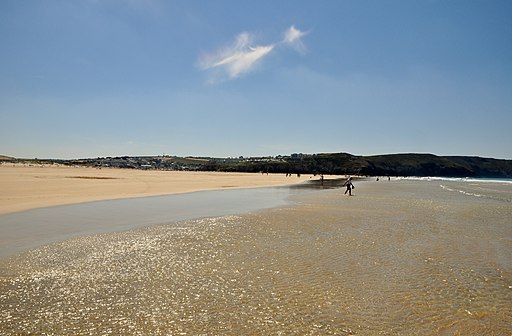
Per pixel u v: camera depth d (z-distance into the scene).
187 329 8.12
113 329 8.09
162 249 15.80
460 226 22.55
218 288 10.83
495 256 14.95
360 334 7.98
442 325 8.50
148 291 10.53
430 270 12.85
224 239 18.02
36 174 95.19
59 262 13.49
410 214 28.23
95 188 52.84
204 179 101.00
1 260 13.66
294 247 16.34
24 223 22.05
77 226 21.34
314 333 8.00
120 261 13.77
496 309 9.47
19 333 7.88
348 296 10.24
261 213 28.17
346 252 15.45
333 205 34.81
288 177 143.75
